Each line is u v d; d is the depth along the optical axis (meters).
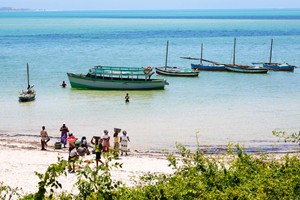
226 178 15.93
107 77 68.50
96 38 165.75
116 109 52.25
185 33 195.62
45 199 12.84
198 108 53.19
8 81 71.88
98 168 13.34
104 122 45.81
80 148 31.50
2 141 37.94
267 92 65.25
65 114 49.41
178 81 75.44
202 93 63.84
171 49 130.38
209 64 100.06
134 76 74.00
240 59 110.31
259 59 110.06
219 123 45.59
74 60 101.62
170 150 35.97
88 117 48.00
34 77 76.31
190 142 38.59
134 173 27.55
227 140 39.34
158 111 51.34
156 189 14.45
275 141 39.09
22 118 47.44
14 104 54.75
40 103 55.53
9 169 28.06
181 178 15.23
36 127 43.75
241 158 17.62
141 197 14.01
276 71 89.12
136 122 45.91
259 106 54.62
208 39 165.25
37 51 120.81
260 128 43.66
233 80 76.94
